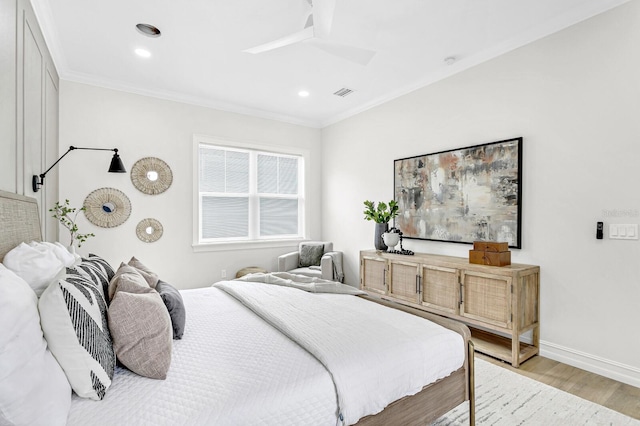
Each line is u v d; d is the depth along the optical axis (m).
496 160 2.78
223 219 4.30
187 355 1.26
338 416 1.10
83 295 1.01
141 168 3.62
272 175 4.71
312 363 1.20
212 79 3.43
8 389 0.73
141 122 3.63
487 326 2.47
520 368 2.30
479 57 2.90
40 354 0.85
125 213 3.53
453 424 1.67
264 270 4.18
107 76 3.33
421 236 3.48
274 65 3.11
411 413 1.34
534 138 2.56
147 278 1.71
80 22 2.39
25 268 1.18
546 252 2.50
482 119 2.92
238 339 1.42
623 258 2.13
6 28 1.55
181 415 0.90
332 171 4.86
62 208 2.92
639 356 2.05
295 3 2.17
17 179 1.72
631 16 2.08
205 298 2.12
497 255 2.49
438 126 3.32
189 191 3.94
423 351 1.38
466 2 2.17
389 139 3.91
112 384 1.04
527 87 2.60
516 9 2.26
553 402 1.87
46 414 0.79
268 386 1.05
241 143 4.34
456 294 2.69
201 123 4.03
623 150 2.12
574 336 2.34
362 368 1.20
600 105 2.22
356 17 2.33
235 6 2.20
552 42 2.45
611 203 2.18
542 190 2.52
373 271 3.56
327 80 3.47
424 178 3.44
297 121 4.82
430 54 2.90
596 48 2.23
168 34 2.56
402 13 2.29
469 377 1.58
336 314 1.68
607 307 2.19
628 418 1.72
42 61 2.39
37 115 2.22
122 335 1.09
